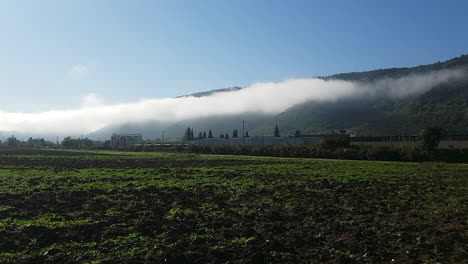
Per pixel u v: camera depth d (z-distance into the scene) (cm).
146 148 14000
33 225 1831
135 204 2484
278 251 1571
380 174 4697
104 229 1836
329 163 6769
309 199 2766
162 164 6450
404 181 3972
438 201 2711
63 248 1568
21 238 1655
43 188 3194
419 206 2512
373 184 3703
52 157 8681
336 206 2508
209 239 1717
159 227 1895
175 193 2994
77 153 11494
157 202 2595
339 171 5038
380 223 2031
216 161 7338
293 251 1577
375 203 2623
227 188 3300
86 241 1678
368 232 1833
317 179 4050
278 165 6144
